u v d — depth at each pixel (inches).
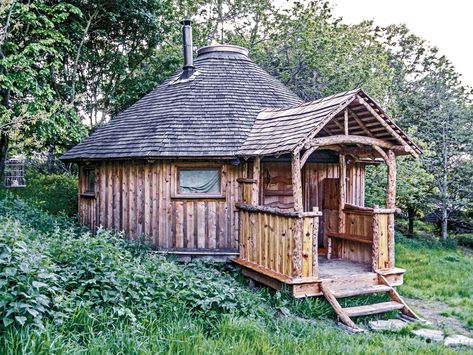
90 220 409.7
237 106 384.5
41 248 187.0
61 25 536.4
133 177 362.9
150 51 672.4
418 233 795.4
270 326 213.0
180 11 772.6
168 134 349.1
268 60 773.3
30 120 383.6
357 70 675.4
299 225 258.1
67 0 537.0
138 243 342.3
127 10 579.8
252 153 298.7
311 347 186.2
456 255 538.0
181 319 189.9
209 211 343.0
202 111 376.2
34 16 434.3
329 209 364.8
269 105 399.5
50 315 161.3
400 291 323.6
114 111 688.4
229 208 342.0
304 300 260.8
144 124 383.6
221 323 194.4
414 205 737.6
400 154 300.0
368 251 322.7
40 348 138.3
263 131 330.6
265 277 288.4
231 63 450.9
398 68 1039.6
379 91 705.0
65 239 237.8
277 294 257.0
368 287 276.2
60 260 205.0
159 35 660.1
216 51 464.8
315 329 216.2
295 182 260.4
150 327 177.9
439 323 253.1
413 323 249.3
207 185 348.5
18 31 466.6
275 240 281.7
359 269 302.2
